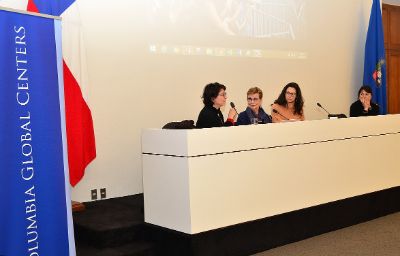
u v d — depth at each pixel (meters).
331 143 4.88
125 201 5.12
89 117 5.01
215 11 6.15
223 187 3.97
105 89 5.26
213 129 3.91
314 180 4.71
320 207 4.78
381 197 5.48
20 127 2.69
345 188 5.03
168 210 3.98
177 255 3.91
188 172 3.75
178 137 3.83
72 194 5.05
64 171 2.94
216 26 6.16
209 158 3.88
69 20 4.86
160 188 4.04
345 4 7.71
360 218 5.22
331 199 4.89
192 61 5.94
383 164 5.48
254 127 4.20
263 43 6.67
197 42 5.99
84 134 4.96
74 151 4.81
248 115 5.00
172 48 5.77
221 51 6.22
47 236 2.83
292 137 4.50
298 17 7.10
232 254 4.04
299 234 4.59
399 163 5.68
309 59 7.26
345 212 5.05
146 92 5.56
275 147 4.36
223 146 3.97
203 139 3.84
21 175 2.69
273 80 6.80
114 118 5.34
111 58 5.29
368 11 8.01
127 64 5.41
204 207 3.86
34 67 2.77
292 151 4.51
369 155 5.30
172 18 5.75
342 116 5.50
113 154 5.34
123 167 5.42
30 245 2.74
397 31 8.59
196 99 5.99
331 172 4.88
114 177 5.36
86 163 4.98
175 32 5.79
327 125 4.83
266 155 4.29
